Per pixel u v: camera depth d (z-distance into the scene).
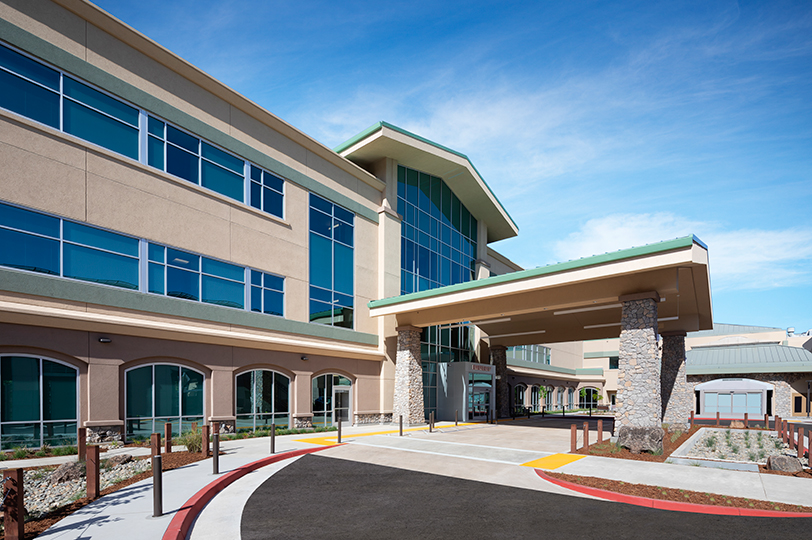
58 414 14.77
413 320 27.62
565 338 33.97
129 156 17.48
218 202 20.41
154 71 18.53
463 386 31.69
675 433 23.31
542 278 20.48
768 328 60.38
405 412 27.08
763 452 18.44
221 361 19.59
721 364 50.72
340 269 26.52
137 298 17.12
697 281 20.52
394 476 12.57
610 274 18.66
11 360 13.98
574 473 12.77
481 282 22.66
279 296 22.84
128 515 8.10
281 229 23.22
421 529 8.25
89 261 16.02
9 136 14.32
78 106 16.16
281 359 22.20
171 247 18.50
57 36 15.74
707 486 11.21
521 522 8.65
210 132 20.38
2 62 14.43
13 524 6.68
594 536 7.91
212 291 19.88
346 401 25.88
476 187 36.53
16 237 14.34
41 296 14.66
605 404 61.28
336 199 26.59
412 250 32.09
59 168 15.41
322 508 9.48
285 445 17.03
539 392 50.41
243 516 8.86
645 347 19.22
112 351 16.14
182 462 12.98
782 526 8.46
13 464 12.50
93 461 9.18
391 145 28.70
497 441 19.52
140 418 16.83
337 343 25.48
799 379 45.69
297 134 24.34
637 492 10.55
